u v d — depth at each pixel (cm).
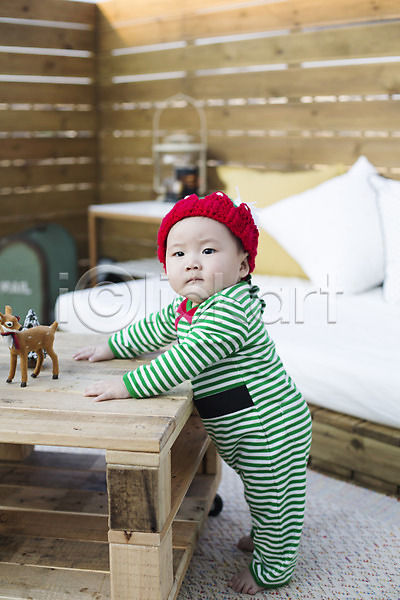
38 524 138
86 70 383
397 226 231
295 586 138
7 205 365
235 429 128
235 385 127
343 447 183
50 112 374
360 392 176
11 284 327
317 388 184
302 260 251
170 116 357
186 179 338
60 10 363
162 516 107
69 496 151
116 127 388
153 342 142
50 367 136
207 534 159
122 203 376
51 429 105
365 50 272
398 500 174
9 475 162
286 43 299
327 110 291
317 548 153
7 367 136
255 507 132
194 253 125
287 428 128
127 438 102
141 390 117
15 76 354
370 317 214
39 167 376
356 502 173
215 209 125
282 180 279
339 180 253
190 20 334
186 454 140
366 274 240
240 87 322
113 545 108
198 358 119
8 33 346
